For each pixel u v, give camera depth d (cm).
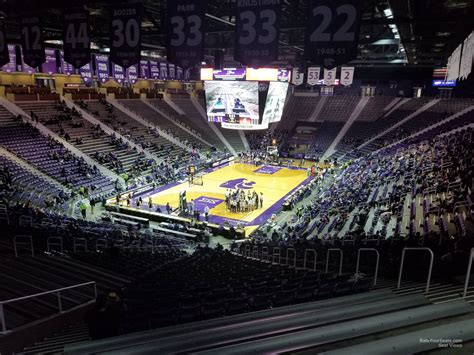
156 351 486
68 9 1507
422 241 1364
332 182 3744
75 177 3291
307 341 414
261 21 1110
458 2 1592
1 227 1739
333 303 640
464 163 2461
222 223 2895
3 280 965
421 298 552
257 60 1138
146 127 4941
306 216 2734
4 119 3631
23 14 1656
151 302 823
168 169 4075
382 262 1238
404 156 3516
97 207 3117
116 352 489
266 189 3794
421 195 2338
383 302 541
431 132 4391
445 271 867
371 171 3456
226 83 3894
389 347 362
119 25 1398
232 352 412
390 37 3072
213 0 2178
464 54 1808
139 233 2403
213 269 1255
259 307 791
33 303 848
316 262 1362
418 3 1619
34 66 1675
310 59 1074
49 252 1424
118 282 1098
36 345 698
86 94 4788
